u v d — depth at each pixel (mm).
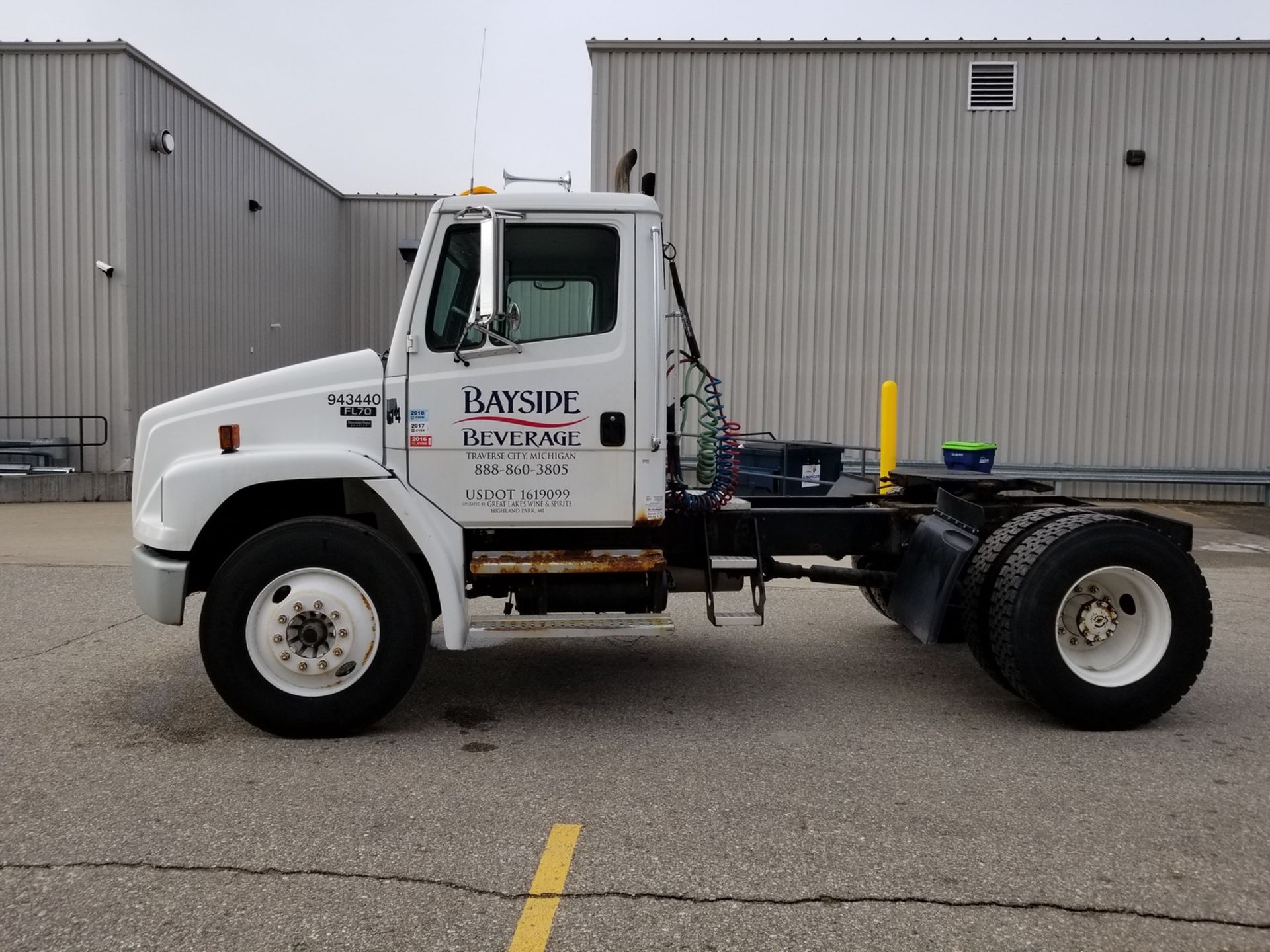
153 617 4430
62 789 3830
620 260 4586
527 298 4609
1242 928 2818
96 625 6742
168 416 4629
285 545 4332
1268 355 14328
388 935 2764
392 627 4387
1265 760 4234
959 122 14305
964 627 5039
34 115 14781
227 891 3012
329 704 4379
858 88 14320
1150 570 4578
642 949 2703
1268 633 6707
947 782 3947
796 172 14430
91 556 9641
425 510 4551
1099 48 14070
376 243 22703
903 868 3180
